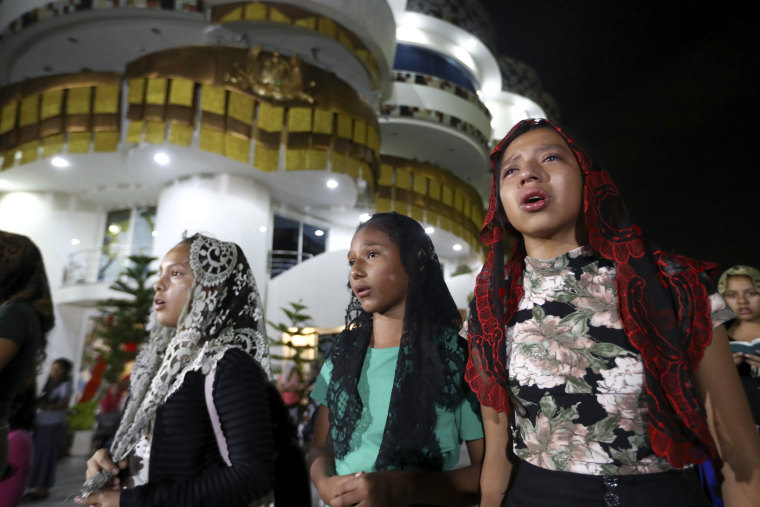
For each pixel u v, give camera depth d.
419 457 1.15
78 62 9.68
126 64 8.88
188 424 1.17
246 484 1.08
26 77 9.93
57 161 9.91
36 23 8.59
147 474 1.19
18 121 8.92
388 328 1.34
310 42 9.64
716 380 0.86
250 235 10.01
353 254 1.36
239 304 1.40
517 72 15.03
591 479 0.87
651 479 0.85
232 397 1.17
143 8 8.44
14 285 1.74
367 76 10.76
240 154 8.72
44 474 4.86
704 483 1.26
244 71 8.83
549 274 1.03
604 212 0.98
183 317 1.34
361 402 1.24
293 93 9.08
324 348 8.55
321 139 9.24
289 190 10.92
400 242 1.32
